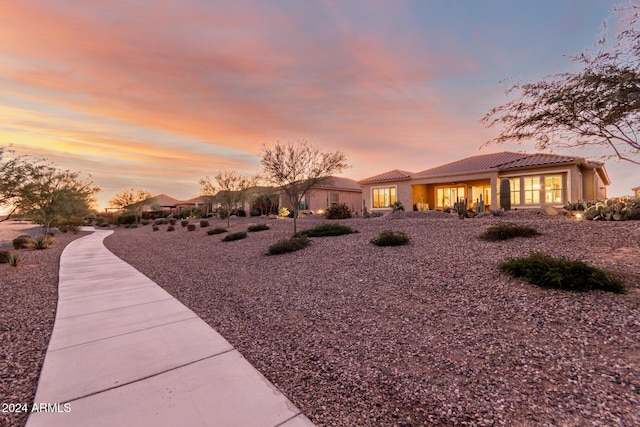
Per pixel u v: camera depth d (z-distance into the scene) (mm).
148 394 2951
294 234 13594
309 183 14328
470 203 22469
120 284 7734
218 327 4785
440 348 3736
